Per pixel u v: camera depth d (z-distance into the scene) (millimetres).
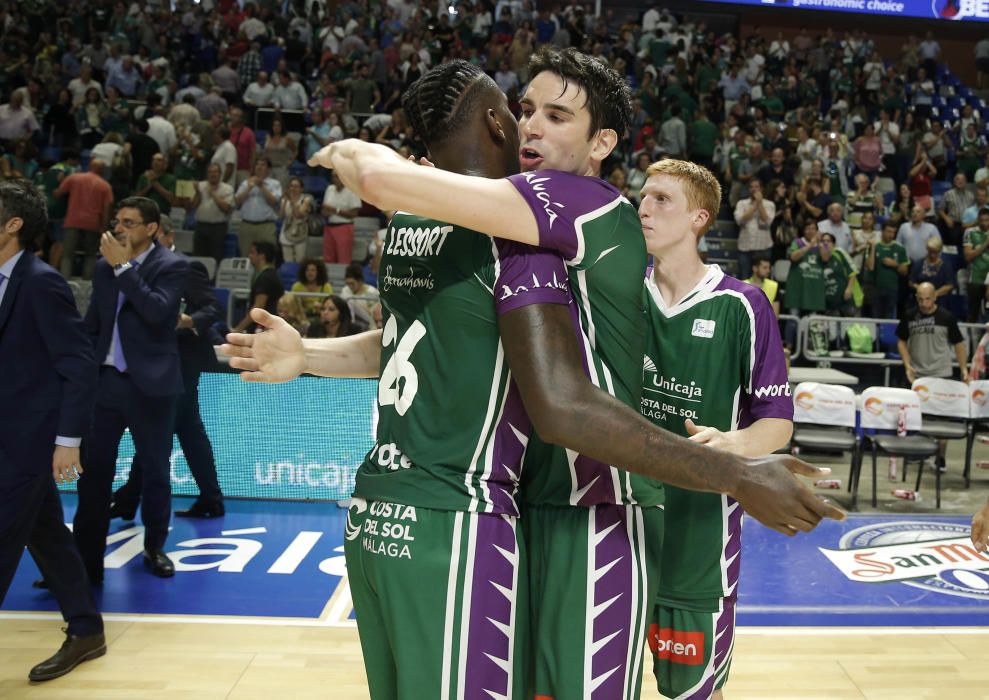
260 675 3250
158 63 14031
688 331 2250
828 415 6371
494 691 1302
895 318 10383
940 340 8023
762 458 1216
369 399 5762
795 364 9359
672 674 2268
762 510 1195
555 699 1353
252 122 13570
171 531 5031
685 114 14172
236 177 11398
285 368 1636
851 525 5488
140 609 3857
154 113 12250
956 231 12375
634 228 1358
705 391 2254
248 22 15203
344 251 10266
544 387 1212
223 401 5691
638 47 16875
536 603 1380
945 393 6984
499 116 1423
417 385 1358
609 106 1406
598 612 1349
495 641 1302
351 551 1413
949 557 4855
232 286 9594
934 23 19391
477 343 1309
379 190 1189
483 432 1311
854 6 18672
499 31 16328
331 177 11984
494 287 1287
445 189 1194
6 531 2799
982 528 2334
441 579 1288
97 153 11305
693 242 2254
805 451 8008
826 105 16859
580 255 1286
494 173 1422
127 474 5500
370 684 1439
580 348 1306
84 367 2914
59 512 3303
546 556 1371
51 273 2863
